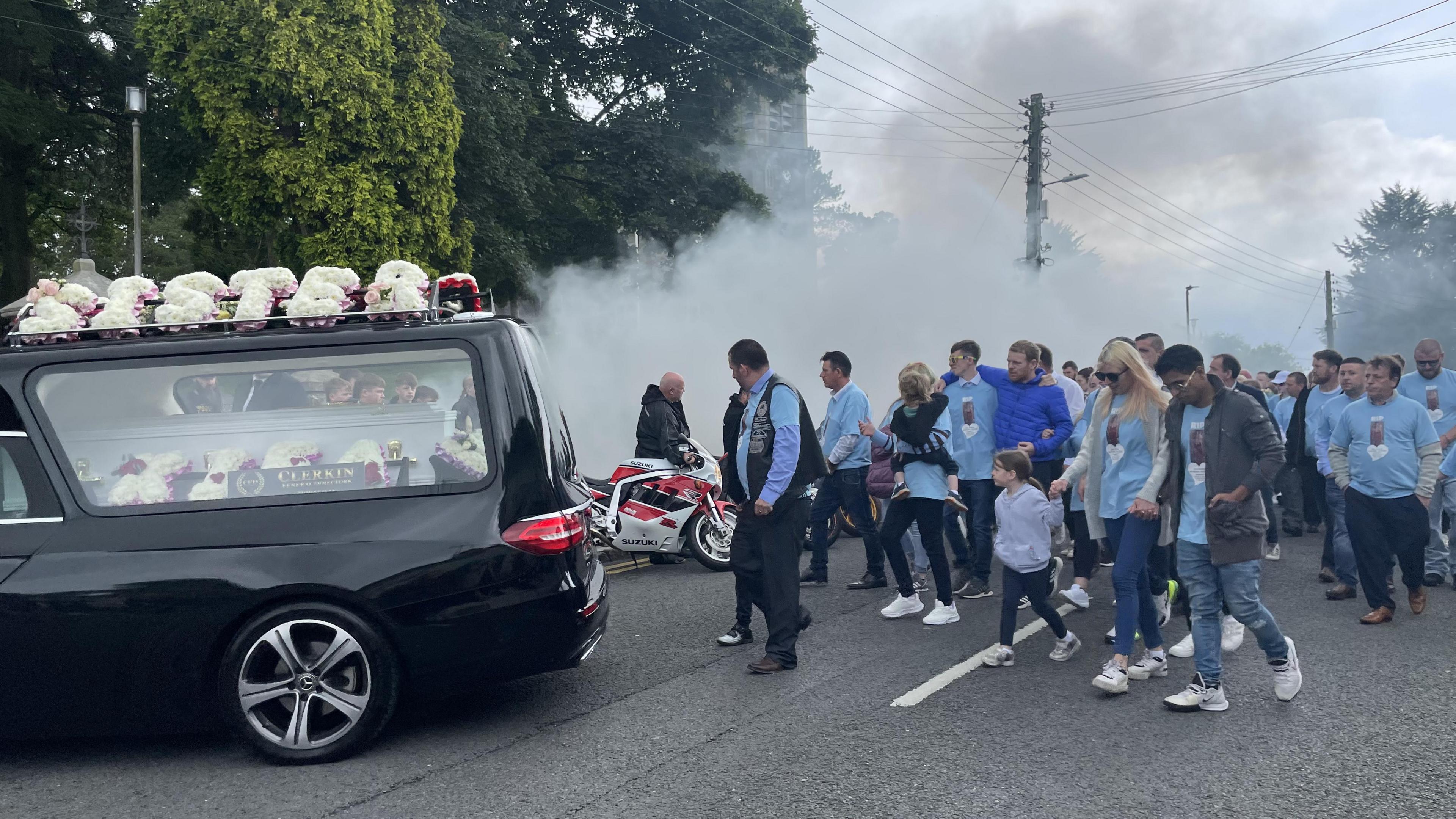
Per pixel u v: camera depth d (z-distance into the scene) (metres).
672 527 8.99
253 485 4.45
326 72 18.58
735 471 6.02
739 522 6.01
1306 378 11.65
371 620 4.37
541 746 4.48
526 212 24.36
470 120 22.02
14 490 4.38
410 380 4.59
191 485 4.43
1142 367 5.48
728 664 5.86
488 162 22.64
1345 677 5.34
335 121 19.00
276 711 4.38
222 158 18.98
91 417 4.45
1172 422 5.05
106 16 23.00
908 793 3.84
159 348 4.51
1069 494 8.59
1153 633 5.42
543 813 3.73
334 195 18.81
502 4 25.72
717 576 8.88
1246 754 4.20
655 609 7.49
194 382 4.50
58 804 3.97
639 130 28.03
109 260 33.00
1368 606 7.17
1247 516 4.74
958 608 7.41
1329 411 8.12
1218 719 4.68
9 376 4.45
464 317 5.00
